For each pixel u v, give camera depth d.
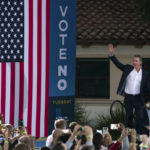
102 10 72.56
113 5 73.56
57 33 39.97
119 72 66.38
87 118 63.47
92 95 67.00
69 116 40.19
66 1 39.84
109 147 28.98
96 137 26.86
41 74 39.97
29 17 39.97
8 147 30.19
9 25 40.06
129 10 72.38
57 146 22.23
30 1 39.97
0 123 34.44
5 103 39.94
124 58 66.44
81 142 25.44
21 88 39.94
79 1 74.31
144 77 38.34
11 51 40.03
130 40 65.44
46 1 39.84
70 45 40.03
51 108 40.06
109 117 59.94
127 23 69.44
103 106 65.50
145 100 38.59
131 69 38.50
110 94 66.12
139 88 38.34
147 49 66.31
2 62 40.06
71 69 40.06
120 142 28.23
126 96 38.75
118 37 66.00
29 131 39.97
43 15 39.94
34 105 39.97
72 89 40.19
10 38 40.03
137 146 30.22
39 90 39.97
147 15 61.06
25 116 39.94
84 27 68.56
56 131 27.44
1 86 39.97
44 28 39.94
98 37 66.12
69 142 25.92
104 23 69.62
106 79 66.88
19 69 40.00
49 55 40.03
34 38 40.00
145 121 38.59
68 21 39.97
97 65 66.94
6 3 40.03
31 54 39.97
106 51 66.50
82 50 66.62
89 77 67.12
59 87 40.06
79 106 61.94
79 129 25.92
